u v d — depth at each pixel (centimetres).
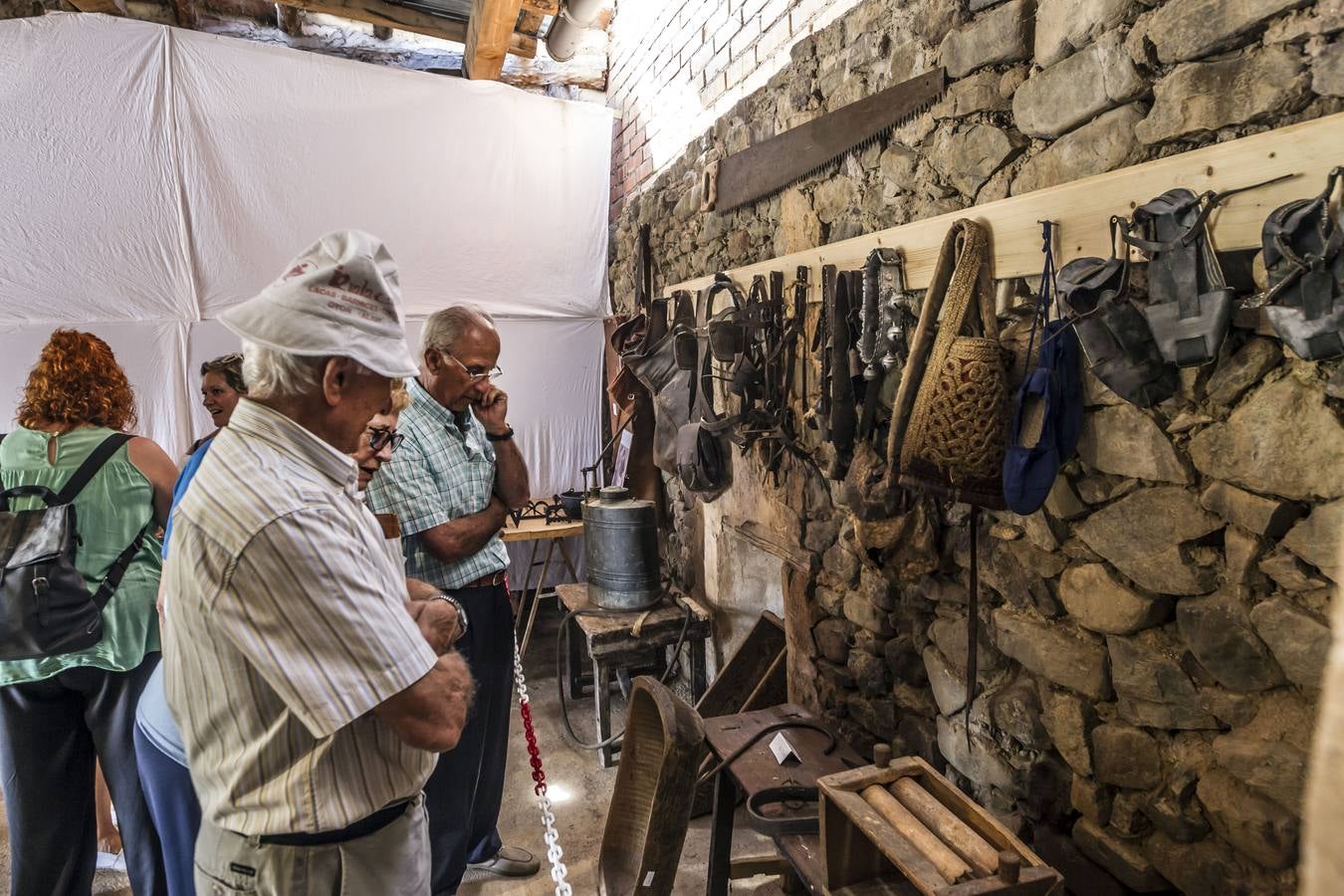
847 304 174
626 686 310
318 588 82
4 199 285
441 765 173
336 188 332
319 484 88
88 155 293
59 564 153
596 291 394
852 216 194
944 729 167
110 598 164
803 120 212
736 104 253
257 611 81
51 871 173
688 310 271
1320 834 30
